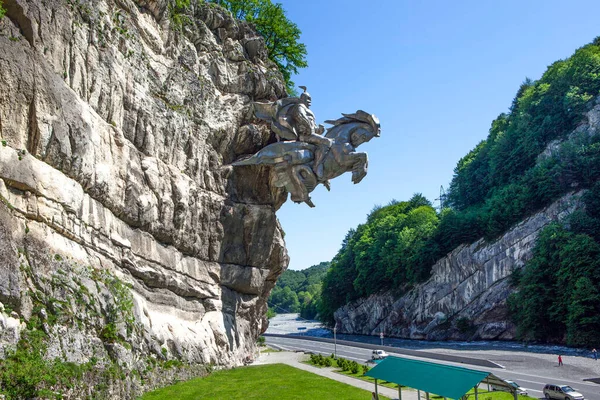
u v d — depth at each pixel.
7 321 15.80
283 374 35.62
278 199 41.91
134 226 27.84
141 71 28.88
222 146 38.00
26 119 18.89
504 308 82.12
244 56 41.53
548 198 82.75
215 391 27.23
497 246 86.88
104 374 20.08
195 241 34.47
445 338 90.69
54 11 21.16
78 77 22.84
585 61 93.44
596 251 67.19
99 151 23.86
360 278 119.00
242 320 41.44
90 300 21.05
